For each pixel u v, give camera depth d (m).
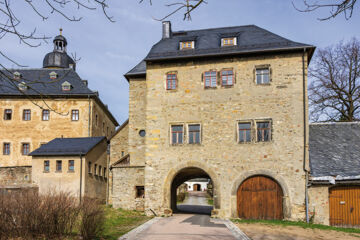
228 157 19.84
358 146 20.89
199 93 20.88
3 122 35.41
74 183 25.12
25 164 34.66
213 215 19.39
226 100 20.47
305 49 19.91
